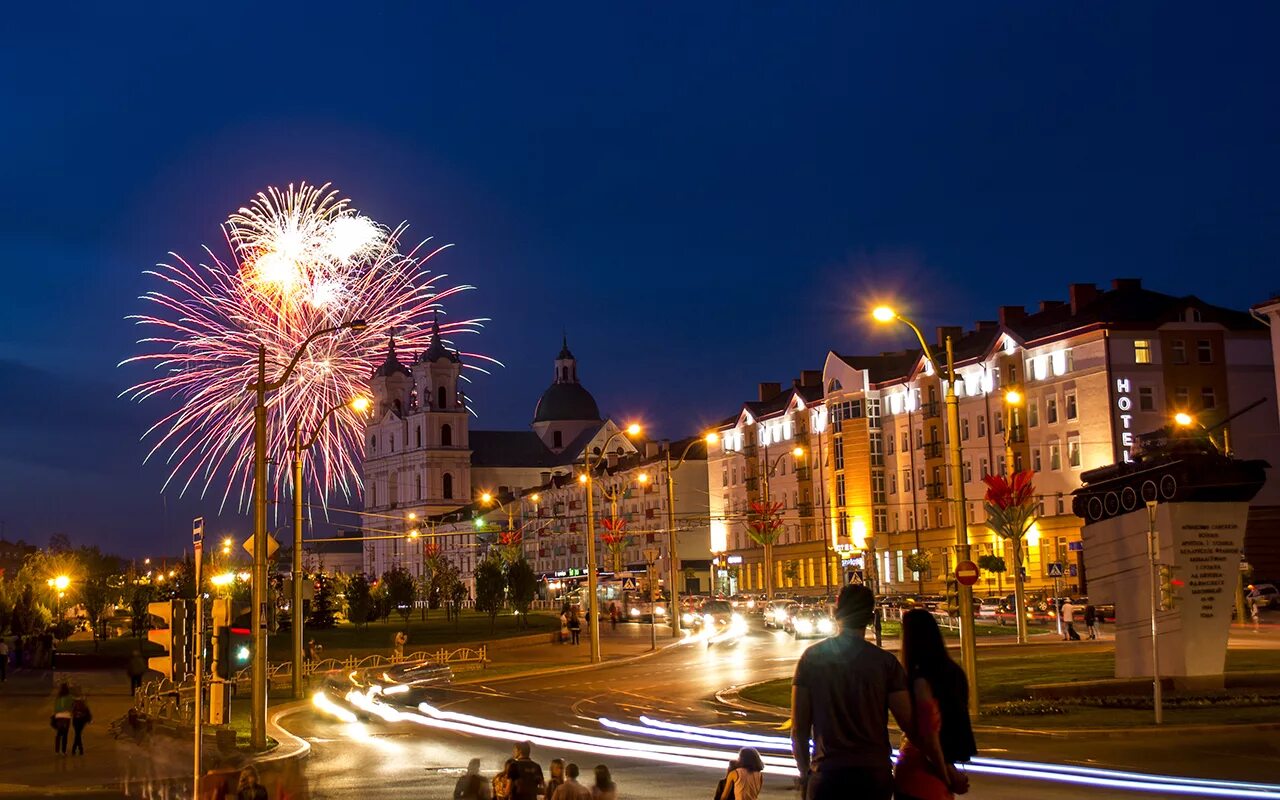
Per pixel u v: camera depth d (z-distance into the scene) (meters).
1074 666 42.84
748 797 15.87
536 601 158.00
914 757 10.37
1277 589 80.69
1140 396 88.50
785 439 129.25
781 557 127.75
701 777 25.12
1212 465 33.94
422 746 33.12
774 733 33.22
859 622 10.06
